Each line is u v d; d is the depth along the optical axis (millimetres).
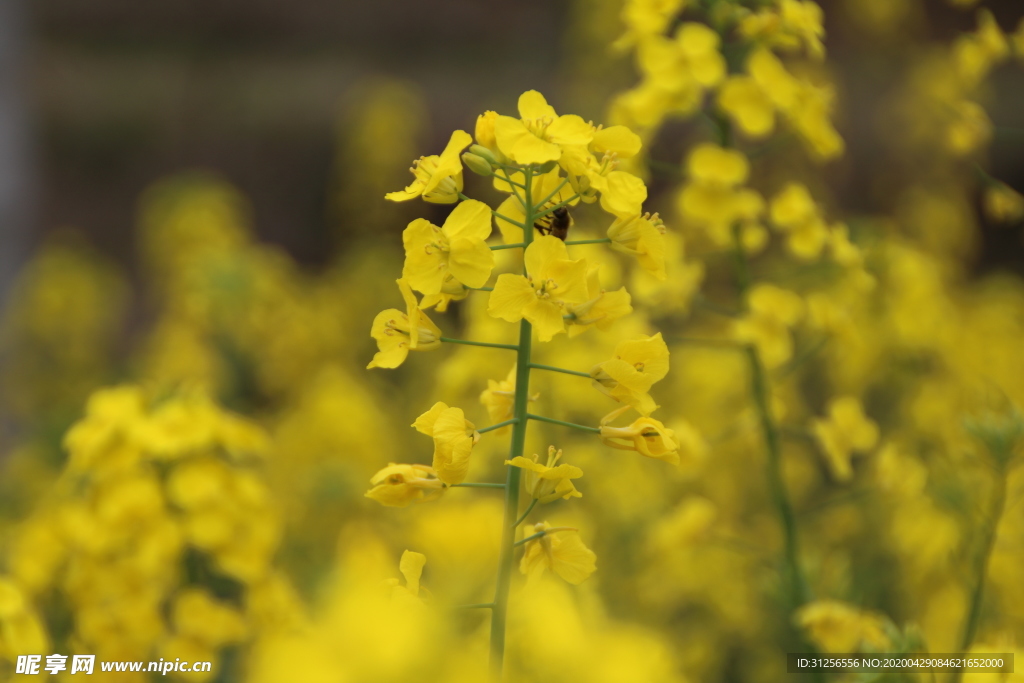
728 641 6066
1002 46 4969
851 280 4594
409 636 1708
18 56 9977
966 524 4336
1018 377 7141
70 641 3551
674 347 8219
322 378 8195
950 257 11930
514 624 2260
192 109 19516
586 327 2277
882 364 6703
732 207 4418
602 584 5438
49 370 11305
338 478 6281
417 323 2336
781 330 4395
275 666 1734
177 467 3531
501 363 4836
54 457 7195
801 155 11594
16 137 10000
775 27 4199
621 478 5570
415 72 19812
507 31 20203
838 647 3967
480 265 2215
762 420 4410
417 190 2326
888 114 14602
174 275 11383
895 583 6078
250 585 3455
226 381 8578
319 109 19672
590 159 2221
